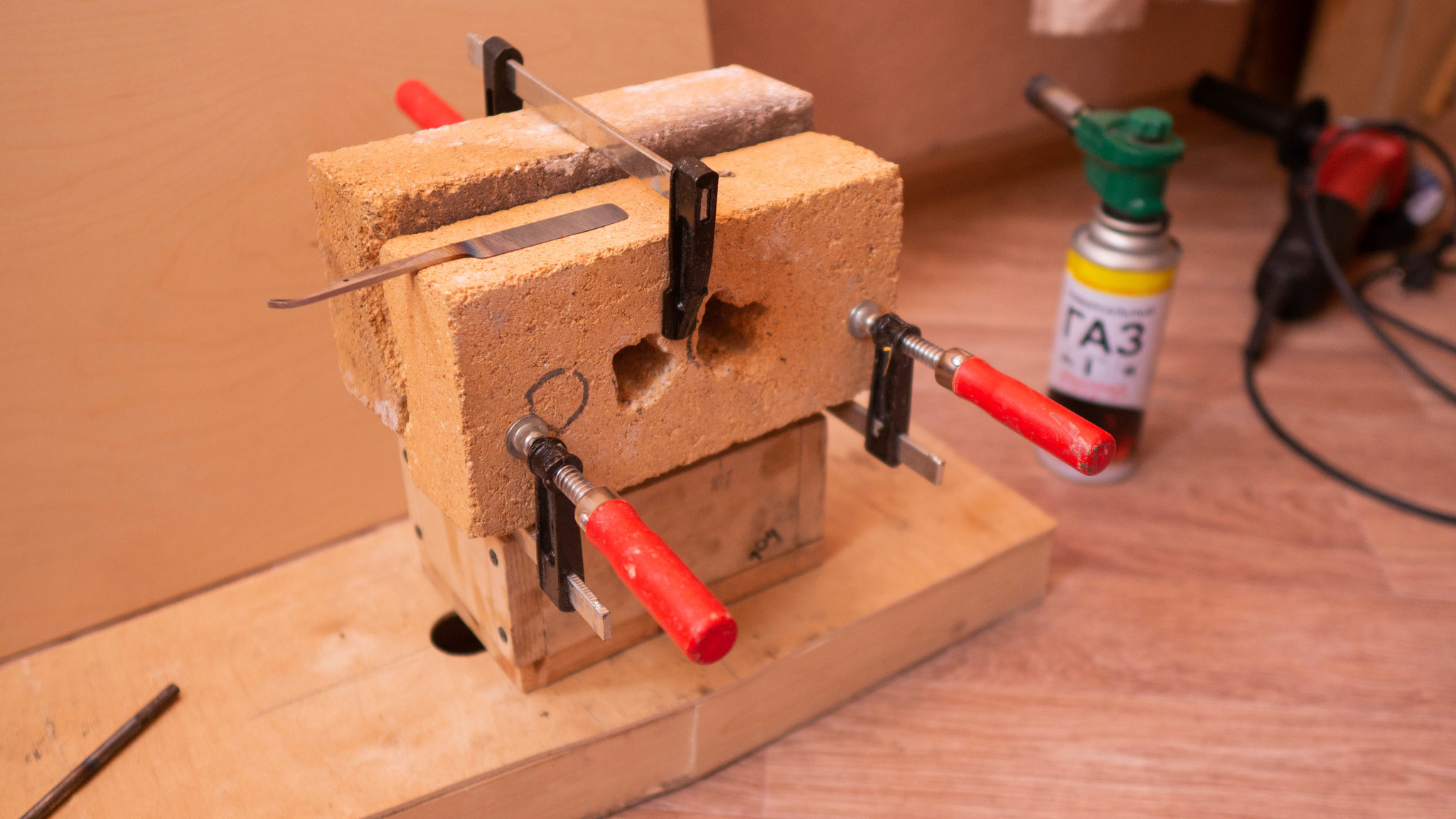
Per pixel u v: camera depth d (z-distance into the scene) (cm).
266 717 86
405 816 79
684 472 85
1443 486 128
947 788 92
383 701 87
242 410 107
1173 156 108
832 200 77
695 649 57
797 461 92
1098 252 116
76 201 94
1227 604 111
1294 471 131
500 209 73
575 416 72
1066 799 91
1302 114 160
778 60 169
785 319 80
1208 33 218
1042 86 119
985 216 191
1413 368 144
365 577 100
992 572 104
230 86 99
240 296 104
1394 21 208
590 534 65
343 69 104
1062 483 129
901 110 188
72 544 103
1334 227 156
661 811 90
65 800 79
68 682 89
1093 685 102
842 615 95
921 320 161
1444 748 95
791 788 92
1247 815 89
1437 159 207
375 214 68
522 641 84
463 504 72
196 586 111
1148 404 143
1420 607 111
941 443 119
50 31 90
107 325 98
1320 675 103
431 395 69
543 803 85
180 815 78
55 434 99
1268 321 149
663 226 70
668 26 121
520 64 81
